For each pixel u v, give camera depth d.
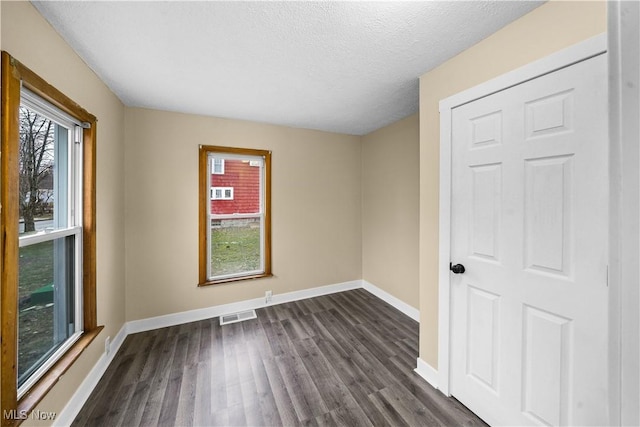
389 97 2.35
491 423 1.46
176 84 2.07
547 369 1.24
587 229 1.11
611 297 0.31
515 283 1.35
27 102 1.25
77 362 1.56
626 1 0.30
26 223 1.30
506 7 1.25
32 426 1.17
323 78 1.97
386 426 1.47
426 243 1.86
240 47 1.58
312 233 3.44
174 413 1.56
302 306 3.15
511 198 1.36
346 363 2.03
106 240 2.02
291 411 1.57
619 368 0.30
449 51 1.61
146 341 2.36
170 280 2.70
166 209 2.67
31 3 1.19
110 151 2.12
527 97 1.29
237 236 3.08
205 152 2.83
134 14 1.29
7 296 1.06
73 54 1.56
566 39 1.15
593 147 1.09
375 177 3.47
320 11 1.28
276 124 3.17
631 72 0.29
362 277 3.80
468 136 1.57
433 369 1.81
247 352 2.18
